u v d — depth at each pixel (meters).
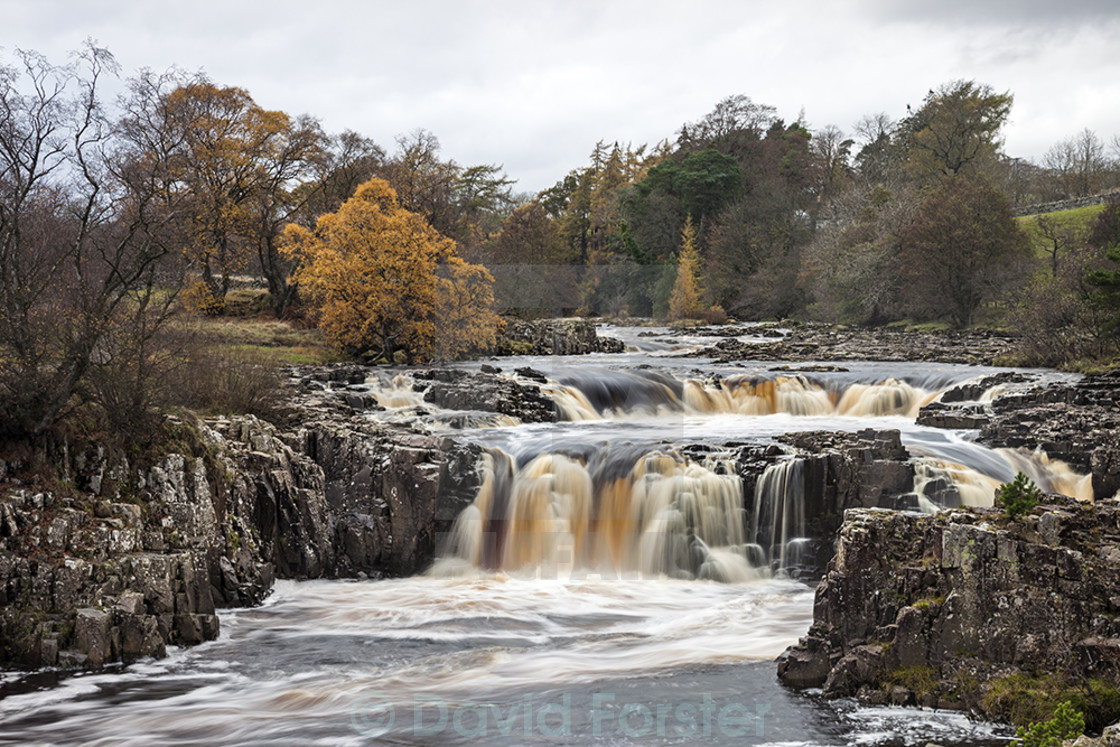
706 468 17.67
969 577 10.62
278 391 22.44
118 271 16.33
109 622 13.25
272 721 10.77
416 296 23.19
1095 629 9.83
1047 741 8.29
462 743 9.75
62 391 14.76
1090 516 11.19
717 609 14.87
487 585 14.02
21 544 13.57
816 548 17.56
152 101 20.20
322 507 18.34
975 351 43.25
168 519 15.54
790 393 30.11
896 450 19.17
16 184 15.67
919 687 10.45
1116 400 24.84
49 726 10.84
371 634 14.14
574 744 9.40
